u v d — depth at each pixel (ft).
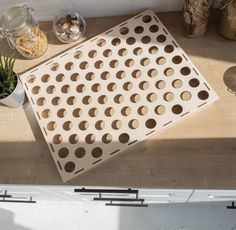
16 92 2.37
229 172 2.07
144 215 4.25
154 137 2.24
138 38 2.54
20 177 2.27
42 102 2.48
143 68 2.43
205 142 2.18
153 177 2.13
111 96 2.39
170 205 4.23
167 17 2.63
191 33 2.44
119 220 4.29
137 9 2.65
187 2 2.19
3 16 2.39
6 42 2.74
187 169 2.12
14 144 2.38
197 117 2.25
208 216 4.12
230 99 2.27
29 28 2.39
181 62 2.39
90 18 2.76
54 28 2.62
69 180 2.19
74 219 4.38
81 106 2.40
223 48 2.43
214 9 2.52
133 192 2.48
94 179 2.18
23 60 2.67
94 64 2.53
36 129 2.42
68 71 2.53
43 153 2.32
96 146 2.23
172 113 2.25
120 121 2.29
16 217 4.49
